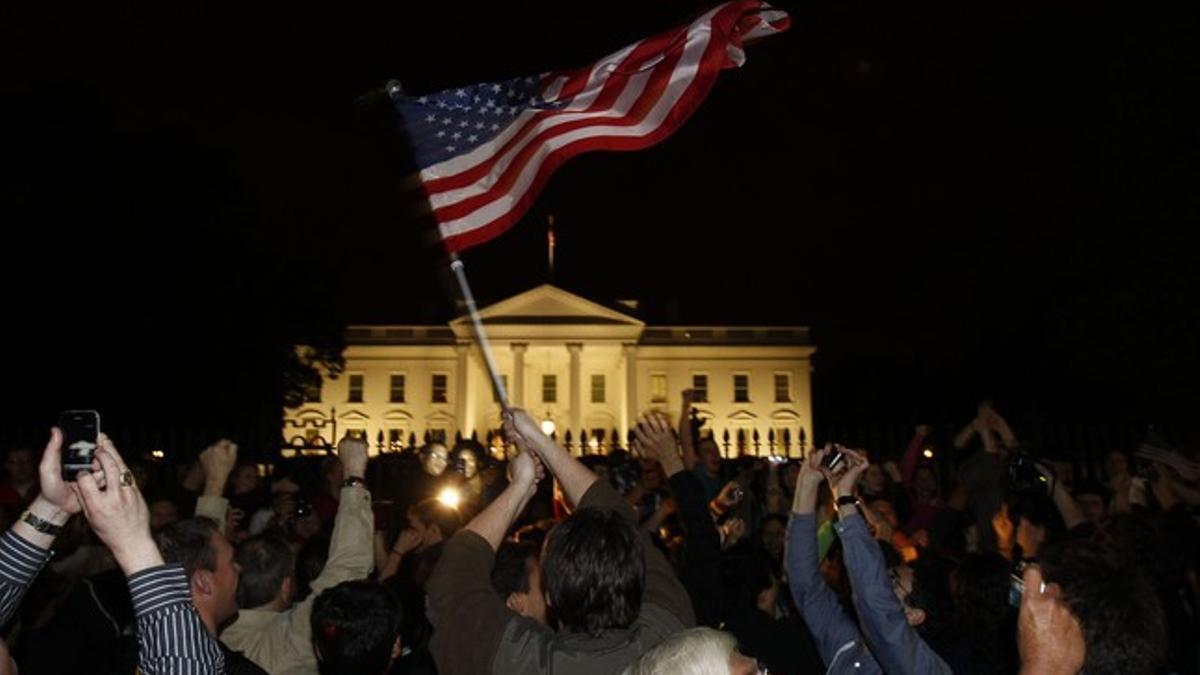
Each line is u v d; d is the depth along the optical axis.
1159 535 6.02
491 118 7.27
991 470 10.41
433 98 7.25
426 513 7.36
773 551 8.60
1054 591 3.34
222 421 42.88
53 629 5.93
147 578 3.15
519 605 4.96
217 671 3.19
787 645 6.01
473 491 9.78
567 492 4.53
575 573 3.88
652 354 73.00
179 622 3.13
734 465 14.21
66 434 3.37
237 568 4.90
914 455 11.53
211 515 6.00
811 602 5.17
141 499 3.22
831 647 5.10
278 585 5.46
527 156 7.27
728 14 7.31
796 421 72.12
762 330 73.38
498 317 71.38
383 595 4.59
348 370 72.06
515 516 4.49
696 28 7.35
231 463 6.16
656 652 2.93
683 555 5.84
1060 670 3.24
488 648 3.91
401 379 72.00
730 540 7.70
